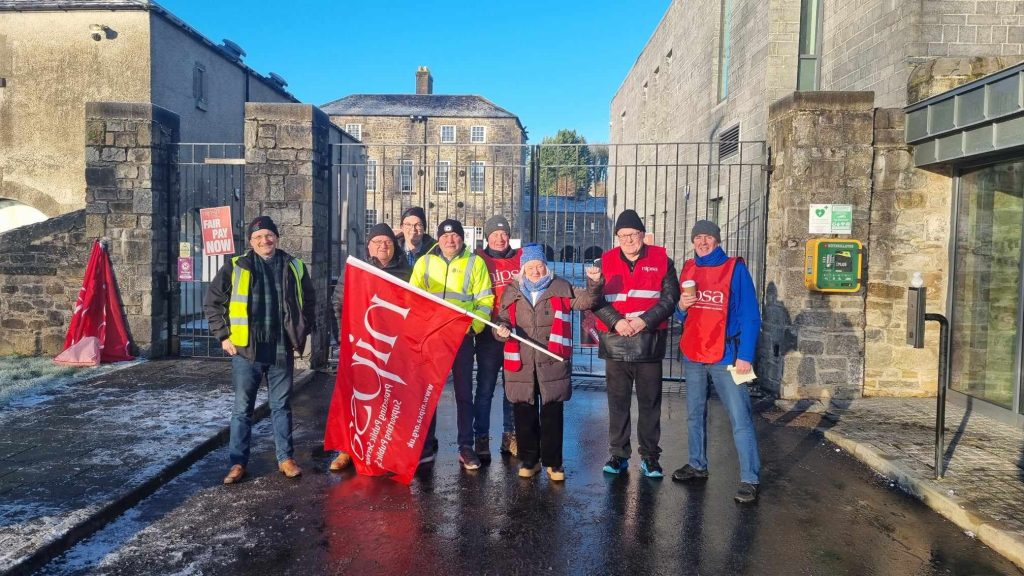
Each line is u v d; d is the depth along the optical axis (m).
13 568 3.18
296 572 3.39
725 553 3.69
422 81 42.62
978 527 3.91
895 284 7.19
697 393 4.77
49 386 7.01
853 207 7.00
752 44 11.04
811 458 5.38
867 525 4.09
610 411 4.86
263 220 4.67
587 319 5.16
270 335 4.62
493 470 4.99
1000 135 5.67
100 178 8.42
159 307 8.65
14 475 4.44
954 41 7.53
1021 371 5.96
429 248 5.36
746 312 4.51
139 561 3.47
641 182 20.94
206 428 5.58
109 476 4.45
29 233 8.66
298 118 8.02
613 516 4.16
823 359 7.07
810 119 7.00
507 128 38.00
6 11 12.90
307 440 5.68
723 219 12.60
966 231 6.82
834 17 9.70
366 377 4.77
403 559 3.55
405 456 4.64
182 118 13.89
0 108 13.12
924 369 7.26
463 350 4.98
